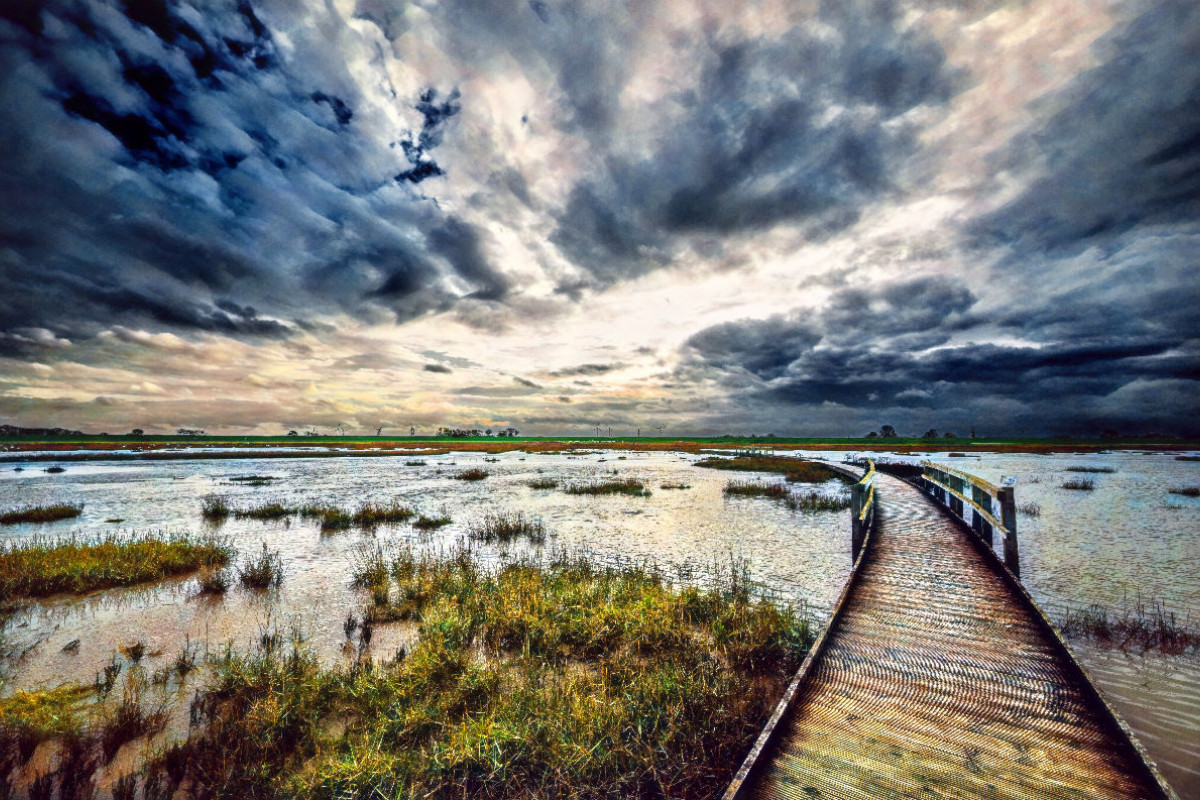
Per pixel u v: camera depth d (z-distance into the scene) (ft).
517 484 102.37
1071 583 31.71
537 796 14.03
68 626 26.89
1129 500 68.64
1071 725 14.29
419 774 14.82
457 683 19.54
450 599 28.81
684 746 15.79
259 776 14.97
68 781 14.84
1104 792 11.64
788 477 104.06
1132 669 20.15
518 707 17.63
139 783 14.94
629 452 266.98
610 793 14.07
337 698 19.21
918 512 49.01
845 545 45.03
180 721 18.16
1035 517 55.77
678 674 19.43
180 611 29.01
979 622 21.84
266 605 30.04
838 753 13.32
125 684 20.80
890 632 20.89
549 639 23.80
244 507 70.23
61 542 46.85
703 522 56.95
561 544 45.83
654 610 25.81
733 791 11.57
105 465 162.61
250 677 19.90
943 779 12.22
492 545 45.75
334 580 34.91
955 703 15.57
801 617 26.61
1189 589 30.42
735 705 17.54
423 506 71.00
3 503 76.64
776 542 46.32
